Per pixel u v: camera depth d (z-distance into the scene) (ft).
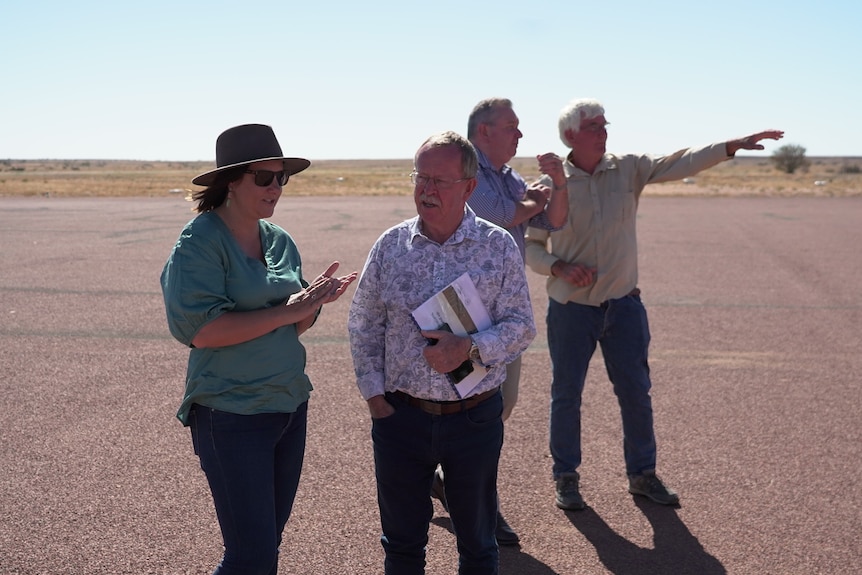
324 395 22.39
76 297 36.50
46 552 13.30
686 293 39.40
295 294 10.75
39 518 14.57
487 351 10.61
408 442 11.09
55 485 16.05
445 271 10.93
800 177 264.93
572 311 16.05
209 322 9.82
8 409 20.75
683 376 24.91
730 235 66.18
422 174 10.71
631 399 16.11
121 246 55.93
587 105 15.90
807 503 15.89
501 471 17.48
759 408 21.79
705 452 18.57
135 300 35.86
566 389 15.97
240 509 9.84
